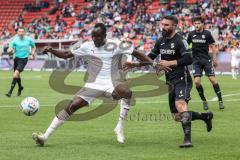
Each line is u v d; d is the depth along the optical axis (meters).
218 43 104.75
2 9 155.00
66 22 138.12
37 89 63.44
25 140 27.19
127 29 124.62
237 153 23.66
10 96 53.03
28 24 145.62
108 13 133.12
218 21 114.38
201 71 41.06
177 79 25.66
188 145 25.06
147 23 124.44
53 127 25.34
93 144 26.05
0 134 29.33
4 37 141.25
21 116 37.41
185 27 111.56
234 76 87.50
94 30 25.36
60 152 23.86
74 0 145.38
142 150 24.48
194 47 41.25
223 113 39.22
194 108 42.59
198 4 122.88
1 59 120.69
